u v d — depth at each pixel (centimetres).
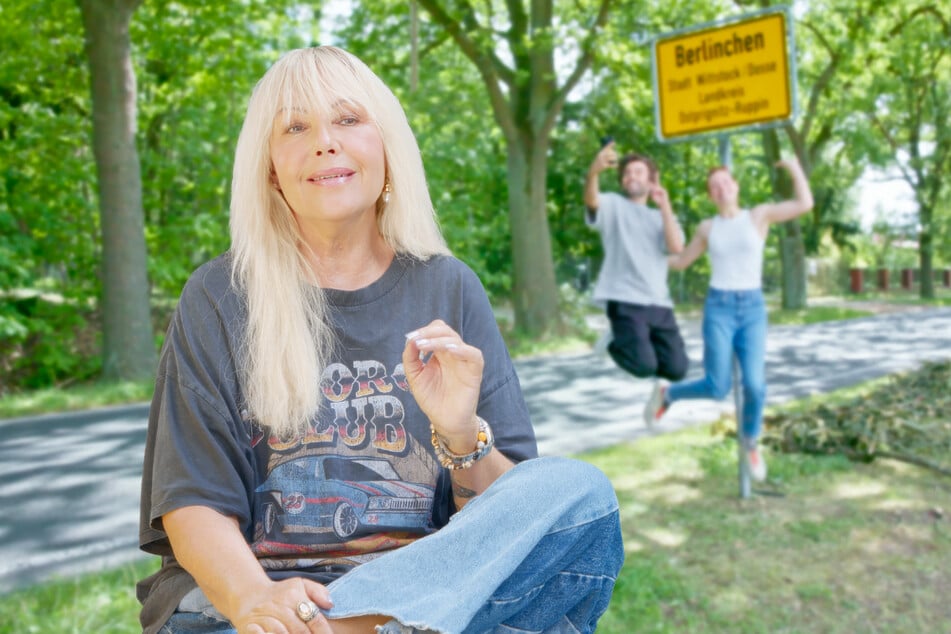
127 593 366
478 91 1967
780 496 506
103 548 463
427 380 147
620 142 2938
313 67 158
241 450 144
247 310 151
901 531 439
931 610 343
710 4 1739
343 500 149
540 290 1652
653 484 534
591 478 137
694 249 540
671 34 544
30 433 810
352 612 118
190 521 134
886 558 401
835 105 2578
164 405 144
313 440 150
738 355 516
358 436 151
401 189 166
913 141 3422
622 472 562
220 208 1503
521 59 1659
